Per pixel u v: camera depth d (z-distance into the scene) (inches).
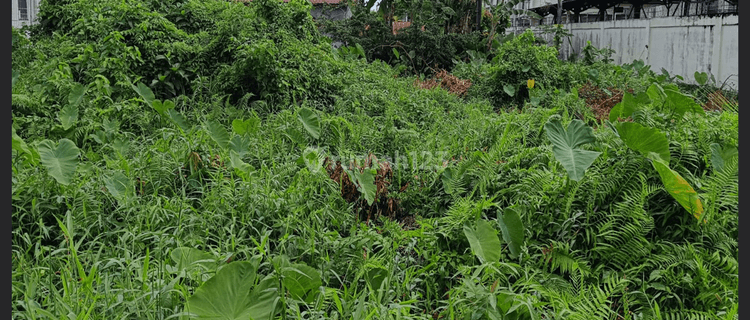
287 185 193.0
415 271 151.9
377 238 155.8
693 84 532.7
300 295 132.0
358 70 433.1
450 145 246.5
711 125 192.7
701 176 175.6
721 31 511.8
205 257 137.3
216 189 178.4
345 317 122.8
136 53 339.0
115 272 134.0
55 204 165.6
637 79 492.7
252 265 119.8
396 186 207.9
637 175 164.4
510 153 209.8
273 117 296.0
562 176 175.0
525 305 126.0
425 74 616.4
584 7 874.8
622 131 165.9
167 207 167.8
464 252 154.0
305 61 364.2
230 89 344.5
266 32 371.6
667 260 148.7
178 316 114.6
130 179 177.6
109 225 164.1
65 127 241.4
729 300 137.0
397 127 302.4
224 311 116.3
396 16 708.7
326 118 265.7
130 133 260.1
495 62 521.0
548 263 158.9
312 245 149.9
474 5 706.8
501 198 181.5
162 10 419.5
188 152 202.4
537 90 415.5
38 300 125.9
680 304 141.0
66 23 444.8
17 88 301.3
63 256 136.2
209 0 450.9
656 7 868.0
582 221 163.6
